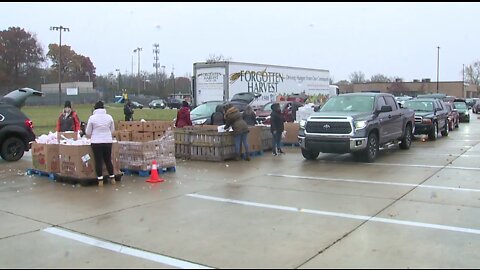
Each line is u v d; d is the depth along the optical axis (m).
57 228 6.55
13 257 5.39
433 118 18.56
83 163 9.55
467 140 18.81
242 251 5.45
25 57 108.62
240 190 9.00
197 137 13.30
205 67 24.89
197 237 6.02
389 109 13.21
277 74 28.41
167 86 112.56
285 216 7.01
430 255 5.24
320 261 5.08
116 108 62.62
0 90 84.00
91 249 5.63
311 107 18.44
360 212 7.18
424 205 7.58
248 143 13.96
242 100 23.67
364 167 11.72
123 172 10.99
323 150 12.48
